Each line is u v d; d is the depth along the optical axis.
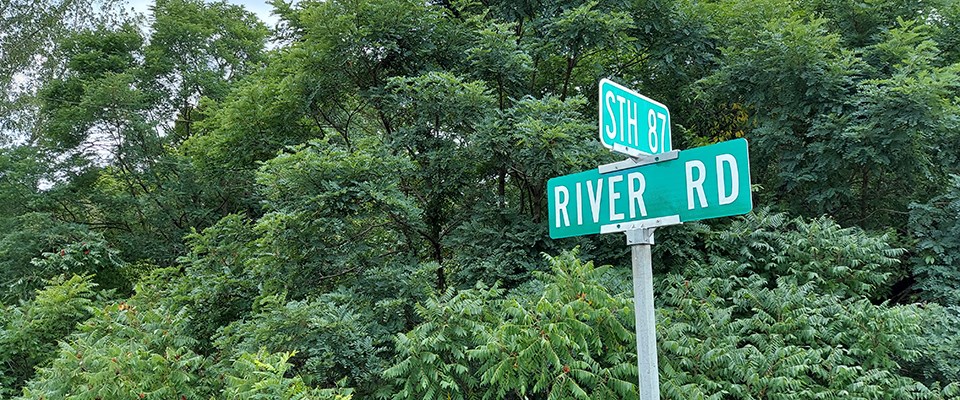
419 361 5.12
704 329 5.73
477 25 8.61
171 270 9.32
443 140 8.05
